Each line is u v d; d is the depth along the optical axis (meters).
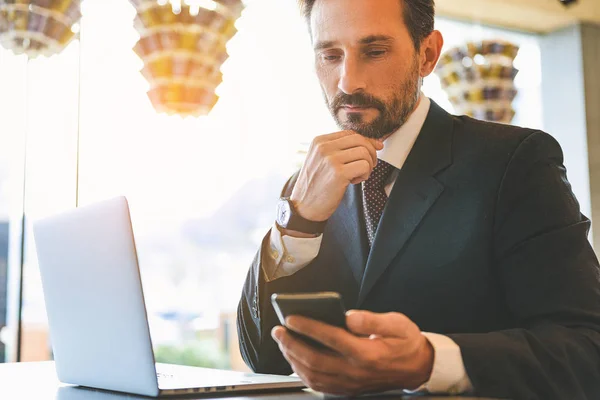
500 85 3.37
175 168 3.06
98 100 2.90
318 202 1.36
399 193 1.40
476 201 1.34
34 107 2.81
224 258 3.58
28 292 2.75
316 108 3.26
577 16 4.21
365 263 1.43
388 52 1.37
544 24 4.30
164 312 3.51
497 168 1.34
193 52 2.39
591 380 1.11
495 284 1.33
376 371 0.94
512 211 1.31
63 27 2.42
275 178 3.27
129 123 2.95
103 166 2.89
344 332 0.91
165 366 1.56
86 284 1.19
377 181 1.46
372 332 0.92
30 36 2.38
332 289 1.45
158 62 2.40
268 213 3.30
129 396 1.12
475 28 4.25
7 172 2.78
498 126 1.43
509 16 4.14
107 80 2.92
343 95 1.39
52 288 1.30
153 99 2.47
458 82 3.39
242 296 1.46
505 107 3.40
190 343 3.53
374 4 1.36
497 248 1.31
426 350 1.00
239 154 3.20
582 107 4.29
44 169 2.81
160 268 3.50
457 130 1.45
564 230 1.25
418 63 1.44
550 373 1.06
